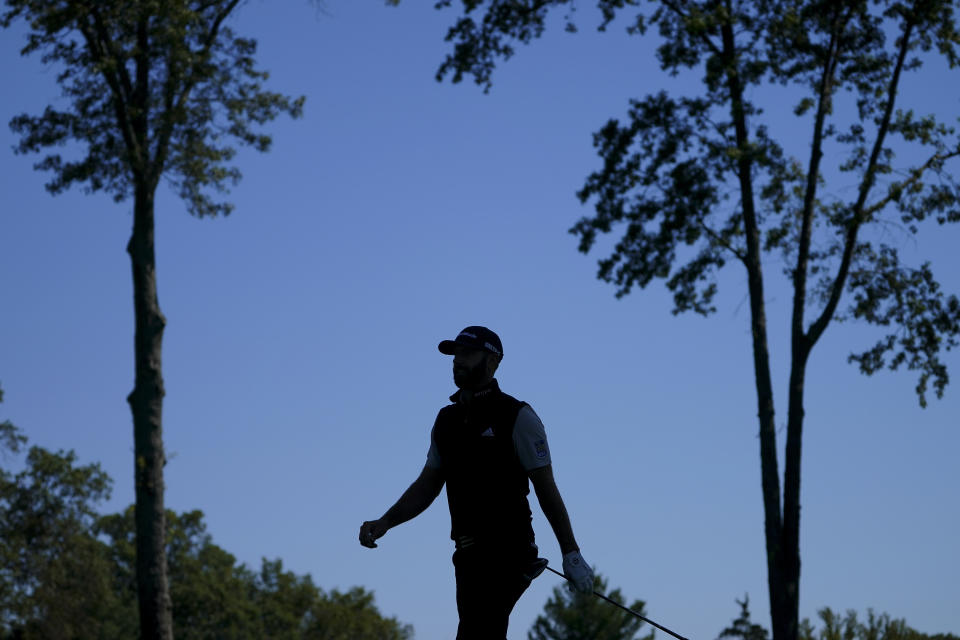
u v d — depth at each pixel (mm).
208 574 90750
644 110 29766
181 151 30500
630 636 65938
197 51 30656
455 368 6812
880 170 29234
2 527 69312
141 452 29766
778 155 29375
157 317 30906
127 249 31234
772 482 28734
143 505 29516
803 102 29734
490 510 6688
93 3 29328
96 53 30328
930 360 30219
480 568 6684
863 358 30547
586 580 6613
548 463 6703
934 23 29516
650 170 29578
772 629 28047
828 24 29625
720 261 29531
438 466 7047
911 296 30250
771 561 28328
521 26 30969
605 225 29766
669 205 29469
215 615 88750
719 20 28656
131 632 85000
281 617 93188
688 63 29969
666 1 30219
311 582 97250
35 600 69250
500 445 6691
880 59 30094
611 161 29688
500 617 6691
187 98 30750
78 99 30594
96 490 71812
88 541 74250
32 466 70750
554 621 65438
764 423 29125
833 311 29312
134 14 29625
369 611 99438
